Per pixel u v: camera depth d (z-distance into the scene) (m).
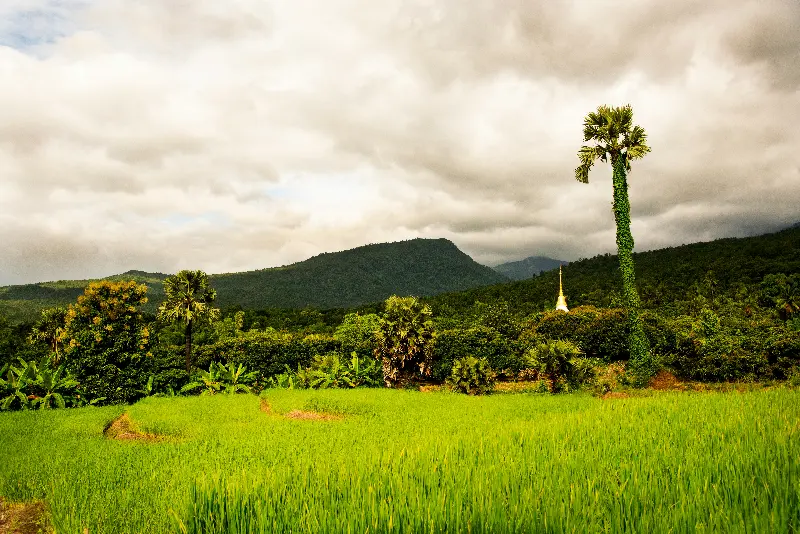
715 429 8.70
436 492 5.25
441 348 30.98
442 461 6.74
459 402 19.81
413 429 13.16
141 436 15.02
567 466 6.49
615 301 63.84
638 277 113.06
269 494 5.39
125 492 7.70
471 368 24.44
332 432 13.34
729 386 20.27
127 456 10.87
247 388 30.53
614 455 7.18
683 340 23.45
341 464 6.88
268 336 36.06
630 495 4.95
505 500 4.93
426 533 4.34
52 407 23.97
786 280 73.88
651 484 5.33
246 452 10.57
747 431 7.92
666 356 24.25
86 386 24.98
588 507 4.67
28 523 7.19
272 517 4.77
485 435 9.48
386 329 29.83
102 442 13.38
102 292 27.89
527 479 5.83
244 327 99.56
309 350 34.72
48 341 50.75
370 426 14.17
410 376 30.55
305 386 31.22
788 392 14.49
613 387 22.50
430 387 29.64
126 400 25.84
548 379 25.95
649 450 7.34
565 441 8.24
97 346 27.02
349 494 5.40
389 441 10.32
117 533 6.21
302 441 11.99
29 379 23.88
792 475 5.02
